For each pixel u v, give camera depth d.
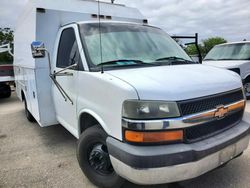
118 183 3.06
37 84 4.48
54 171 3.90
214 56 9.59
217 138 2.75
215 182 3.37
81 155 3.42
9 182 3.62
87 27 3.79
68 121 4.02
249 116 3.40
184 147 2.48
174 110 2.47
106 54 3.42
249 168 3.70
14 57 8.29
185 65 3.51
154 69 3.13
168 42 4.17
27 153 4.64
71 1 4.71
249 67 8.47
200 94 2.64
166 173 2.44
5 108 9.05
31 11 4.72
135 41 3.79
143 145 2.48
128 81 2.66
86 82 3.24
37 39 4.34
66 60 3.94
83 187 3.42
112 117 2.74
